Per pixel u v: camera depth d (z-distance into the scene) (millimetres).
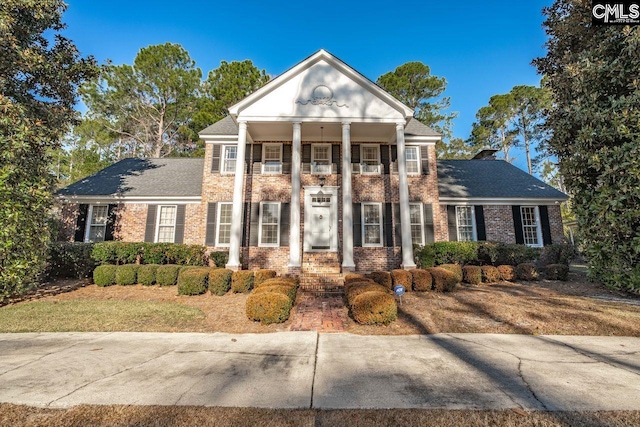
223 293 9375
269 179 13984
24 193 8414
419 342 5410
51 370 4164
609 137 8297
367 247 13500
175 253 12461
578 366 4270
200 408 3107
